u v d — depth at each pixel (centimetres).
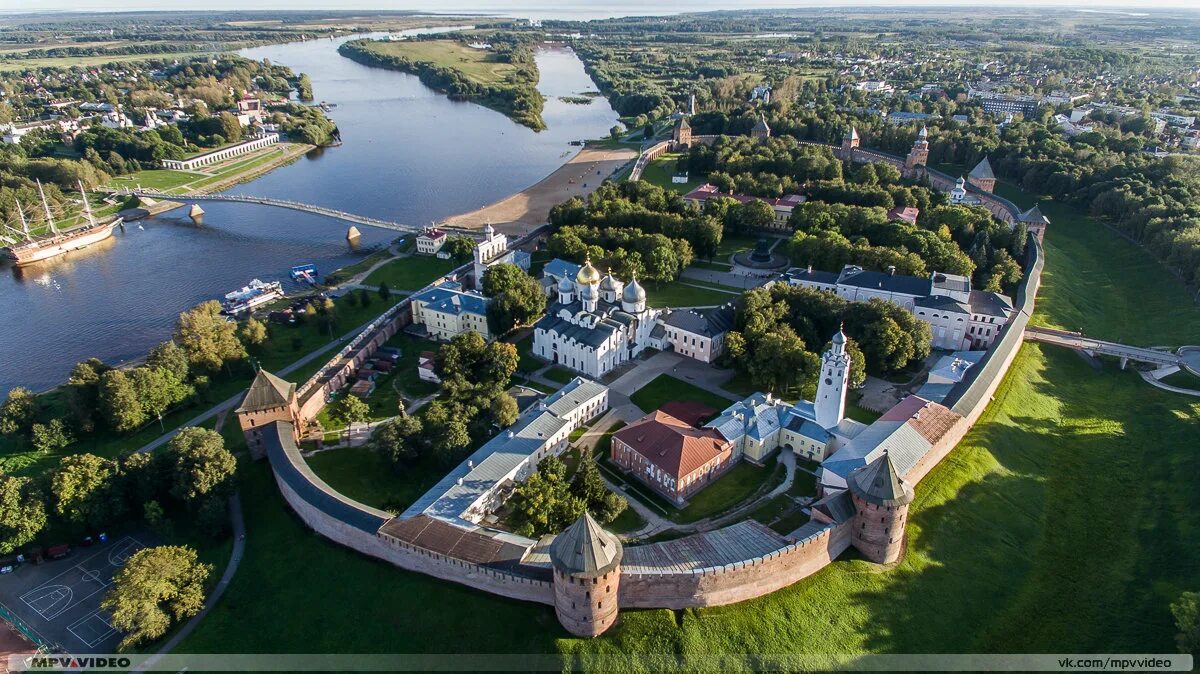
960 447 15650
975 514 13962
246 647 11806
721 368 19700
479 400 17012
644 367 19788
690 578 11381
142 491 14512
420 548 12231
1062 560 13325
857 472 12750
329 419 17600
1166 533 13662
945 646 11481
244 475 15625
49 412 18488
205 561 13638
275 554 13525
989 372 17462
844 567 12538
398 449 15212
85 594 12912
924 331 19112
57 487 13812
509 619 11612
